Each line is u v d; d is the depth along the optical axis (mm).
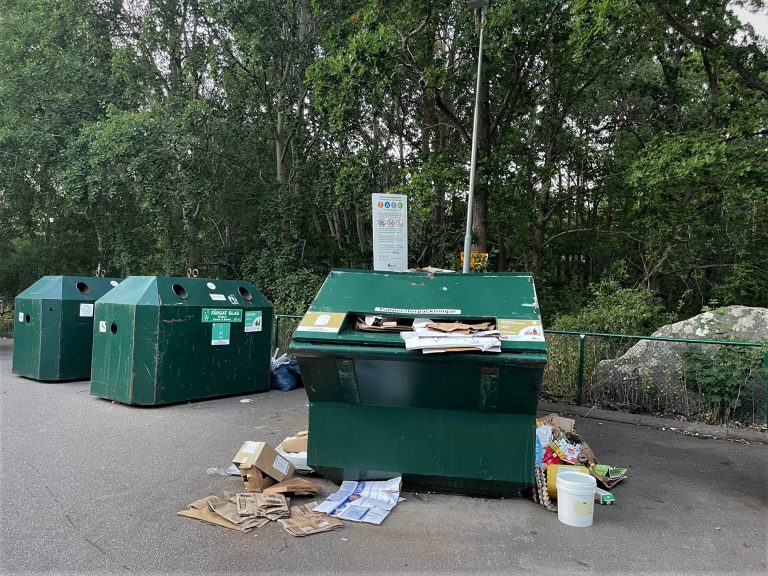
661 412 7129
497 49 11961
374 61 11367
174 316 7105
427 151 15336
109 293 7535
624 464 5160
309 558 3121
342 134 13180
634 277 20469
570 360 7816
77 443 5297
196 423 6234
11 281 22094
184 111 17172
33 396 7488
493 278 4430
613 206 18844
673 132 15664
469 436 3988
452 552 3246
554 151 17875
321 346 3865
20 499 3867
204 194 17750
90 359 8922
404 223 6957
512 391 3789
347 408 4121
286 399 7750
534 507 3975
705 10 12719
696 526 3738
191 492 4070
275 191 19500
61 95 17594
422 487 4145
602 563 3158
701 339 6953
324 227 23172
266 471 4043
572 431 5336
